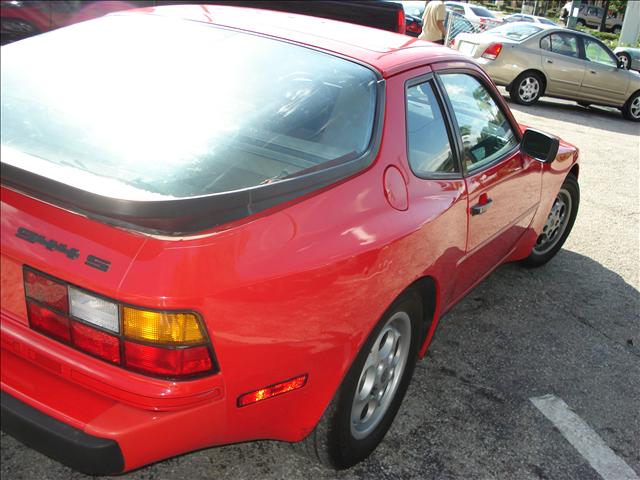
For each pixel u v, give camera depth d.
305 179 1.99
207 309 1.67
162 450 1.77
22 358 1.81
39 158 2.00
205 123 2.25
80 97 2.34
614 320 4.06
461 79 3.07
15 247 1.74
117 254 1.65
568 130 10.31
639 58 17.58
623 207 6.43
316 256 1.93
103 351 1.68
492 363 3.38
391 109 2.48
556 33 11.91
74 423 1.69
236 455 2.49
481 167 3.06
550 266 4.75
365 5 5.54
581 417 3.04
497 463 2.65
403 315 2.49
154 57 2.56
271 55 2.57
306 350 1.95
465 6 22.27
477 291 4.18
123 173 2.00
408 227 2.32
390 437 2.71
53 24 4.78
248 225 1.81
